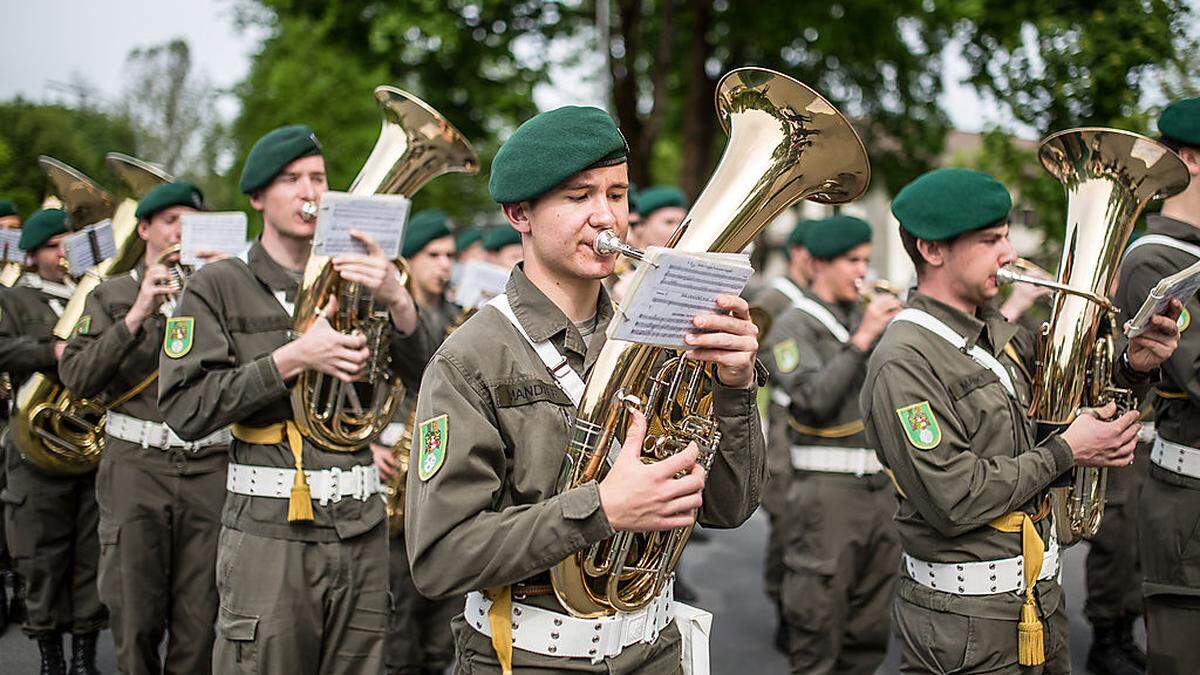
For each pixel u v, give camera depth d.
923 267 3.14
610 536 1.99
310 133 3.60
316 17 15.84
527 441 2.14
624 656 2.20
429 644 4.70
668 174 27.44
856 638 4.65
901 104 16.20
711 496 2.39
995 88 6.55
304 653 3.32
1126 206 3.01
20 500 4.99
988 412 2.93
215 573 4.17
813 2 14.70
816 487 4.61
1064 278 3.06
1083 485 3.00
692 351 2.04
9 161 11.38
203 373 3.38
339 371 3.26
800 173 2.27
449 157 3.82
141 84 26.36
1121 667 5.09
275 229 3.59
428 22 14.20
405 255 6.05
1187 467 3.38
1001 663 2.89
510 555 1.99
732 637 5.81
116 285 4.63
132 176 5.12
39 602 4.99
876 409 3.01
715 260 1.91
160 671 4.26
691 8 16.00
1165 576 3.42
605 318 2.31
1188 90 5.63
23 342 4.94
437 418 2.11
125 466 4.19
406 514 2.16
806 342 4.85
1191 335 3.22
